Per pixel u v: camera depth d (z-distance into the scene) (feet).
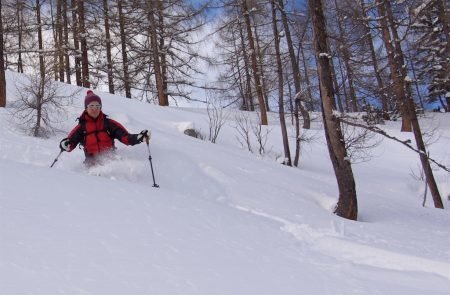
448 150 52.70
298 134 41.60
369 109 62.34
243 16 57.62
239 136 46.91
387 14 36.78
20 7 63.57
